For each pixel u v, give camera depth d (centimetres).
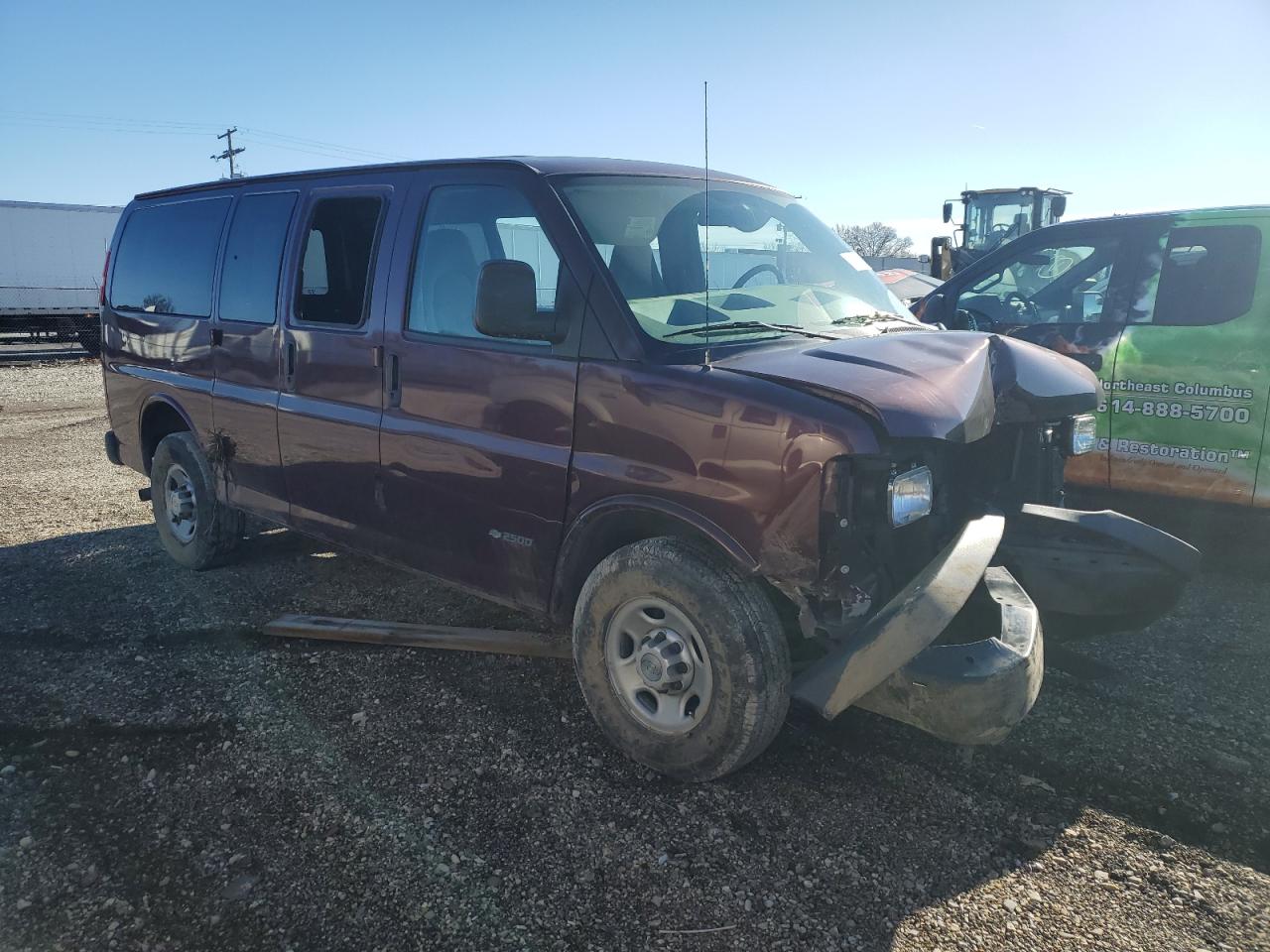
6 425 1107
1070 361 359
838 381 267
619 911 243
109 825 281
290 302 421
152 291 526
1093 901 245
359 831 277
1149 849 266
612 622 306
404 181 380
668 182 367
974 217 1778
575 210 324
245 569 518
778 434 261
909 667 255
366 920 240
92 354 2275
